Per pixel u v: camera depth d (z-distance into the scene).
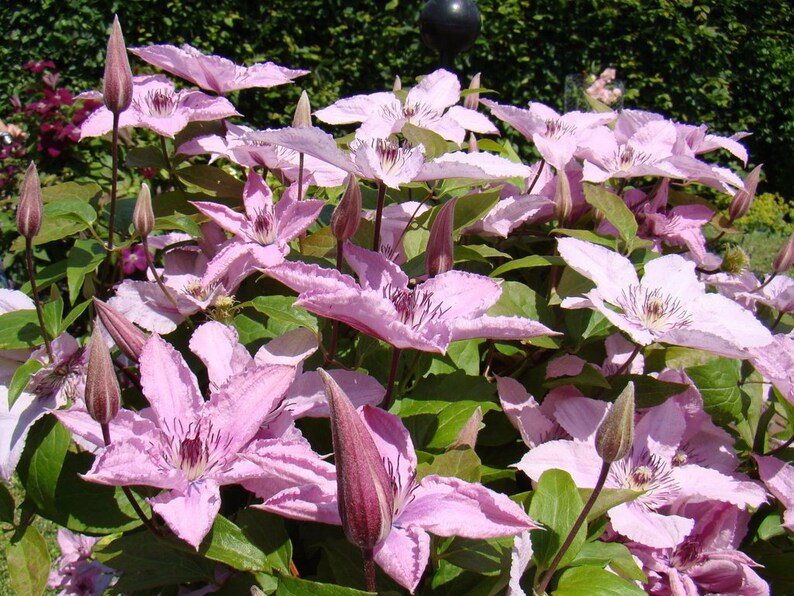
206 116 0.63
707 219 0.73
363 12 2.80
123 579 0.49
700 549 0.56
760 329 0.56
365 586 0.48
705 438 0.60
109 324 0.49
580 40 2.96
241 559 0.45
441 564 0.48
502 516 0.43
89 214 0.60
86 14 2.59
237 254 0.57
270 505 0.43
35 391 0.54
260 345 0.57
